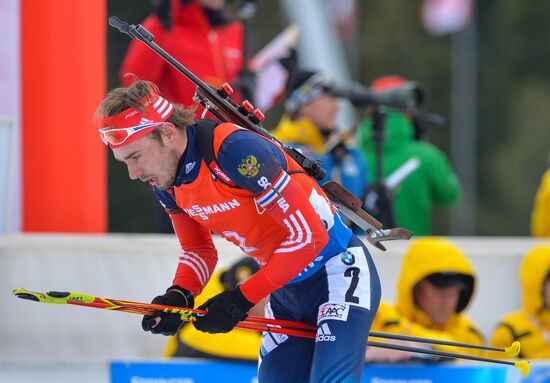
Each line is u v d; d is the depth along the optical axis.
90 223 21.50
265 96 23.53
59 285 18.78
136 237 19.34
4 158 20.12
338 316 12.20
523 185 52.53
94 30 21.34
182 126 11.48
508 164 52.44
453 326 17.78
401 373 15.74
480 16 55.53
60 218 21.23
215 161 11.41
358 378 12.16
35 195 21.12
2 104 20.48
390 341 16.02
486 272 19.84
